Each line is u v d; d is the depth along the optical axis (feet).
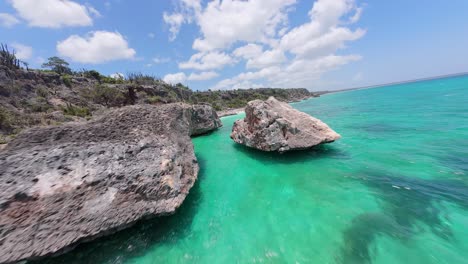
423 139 40.01
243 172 33.17
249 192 26.48
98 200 18.28
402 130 49.24
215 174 33.24
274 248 16.81
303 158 36.65
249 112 45.42
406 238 16.52
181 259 16.30
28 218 15.83
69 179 18.94
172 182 21.84
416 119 60.23
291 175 30.40
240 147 47.98
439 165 28.32
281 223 19.83
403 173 27.30
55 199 17.37
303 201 23.27
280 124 38.93
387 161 31.58
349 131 54.60
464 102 79.97
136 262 16.12
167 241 18.20
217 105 217.97
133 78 222.07
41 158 20.04
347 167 31.14
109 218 17.52
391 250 15.48
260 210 22.30
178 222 20.71
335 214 20.45
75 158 20.90
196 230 19.56
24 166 18.95
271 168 33.76
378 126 57.00
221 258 16.21
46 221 16.02
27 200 16.70
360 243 16.49
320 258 15.46
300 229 18.79
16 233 14.97
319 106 167.32
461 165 27.68
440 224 17.69
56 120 83.56
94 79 178.09
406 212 19.69
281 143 37.50
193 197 25.82
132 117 31.65
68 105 107.24
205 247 17.43
